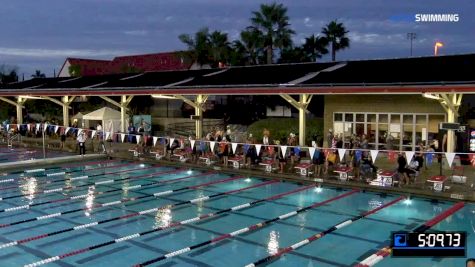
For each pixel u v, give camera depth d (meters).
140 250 10.54
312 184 17.02
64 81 31.06
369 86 16.33
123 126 25.44
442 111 19.61
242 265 9.64
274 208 14.12
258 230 11.95
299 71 21.83
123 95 23.50
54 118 38.06
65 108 29.55
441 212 13.33
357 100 21.88
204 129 31.09
